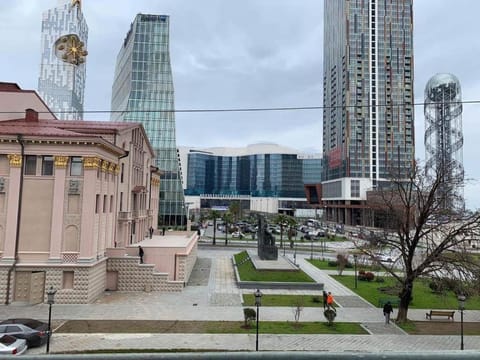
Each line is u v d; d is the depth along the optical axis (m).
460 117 107.19
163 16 93.88
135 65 90.56
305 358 2.30
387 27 141.62
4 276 30.86
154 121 87.88
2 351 19.28
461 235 30.89
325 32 167.75
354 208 133.38
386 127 138.50
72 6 178.88
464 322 28.80
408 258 28.64
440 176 28.97
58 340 22.91
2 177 31.69
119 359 2.25
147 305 31.48
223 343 22.86
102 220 35.53
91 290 32.28
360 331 25.88
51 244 31.41
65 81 176.38
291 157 189.88
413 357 2.25
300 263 56.53
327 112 160.12
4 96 39.31
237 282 39.28
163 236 57.31
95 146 32.06
